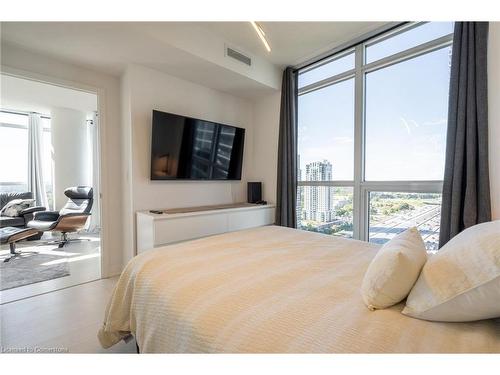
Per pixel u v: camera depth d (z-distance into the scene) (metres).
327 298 0.93
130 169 2.61
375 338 0.69
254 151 3.86
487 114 1.77
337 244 1.70
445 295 0.73
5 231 3.29
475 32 1.81
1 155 4.80
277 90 3.41
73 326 1.75
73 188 4.60
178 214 2.45
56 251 3.66
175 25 2.24
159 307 0.97
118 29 1.97
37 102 4.41
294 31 2.56
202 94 3.21
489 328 0.74
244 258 1.38
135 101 2.59
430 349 0.66
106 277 2.72
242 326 0.76
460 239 0.91
